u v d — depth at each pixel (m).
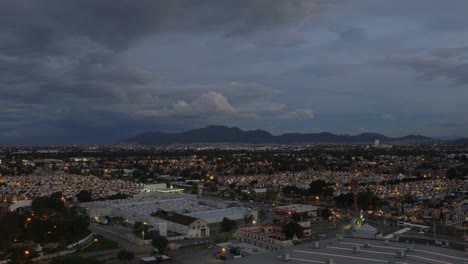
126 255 170.12
